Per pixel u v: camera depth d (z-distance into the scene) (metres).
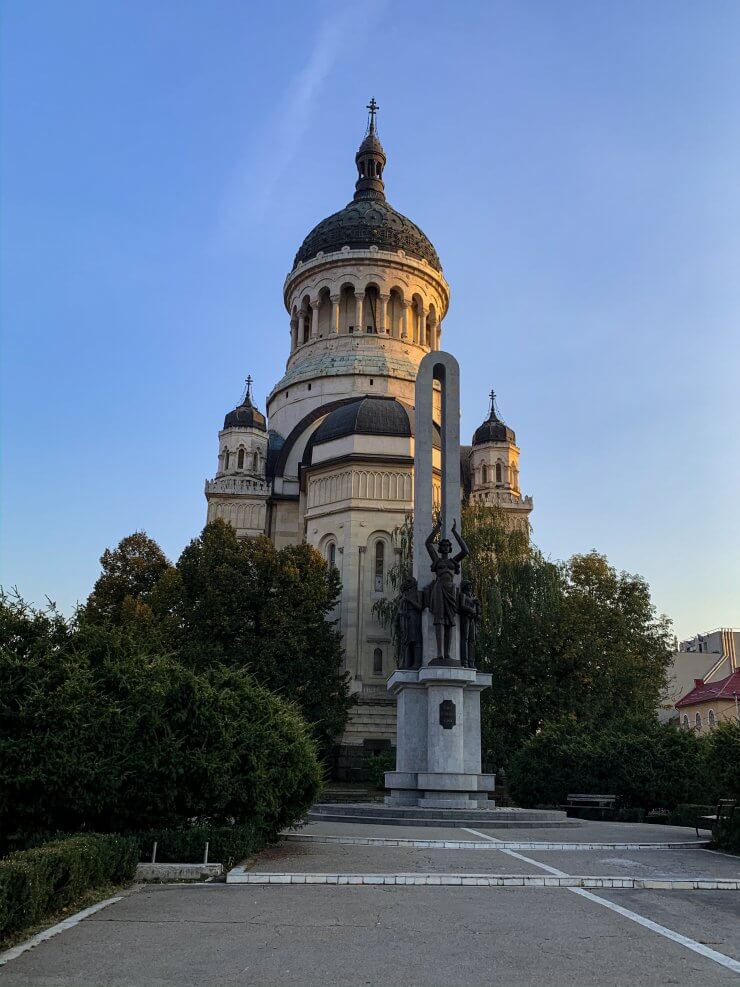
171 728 16.39
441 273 90.19
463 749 27.55
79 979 8.53
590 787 32.12
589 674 52.19
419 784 27.09
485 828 23.50
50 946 9.82
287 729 19.39
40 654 15.96
